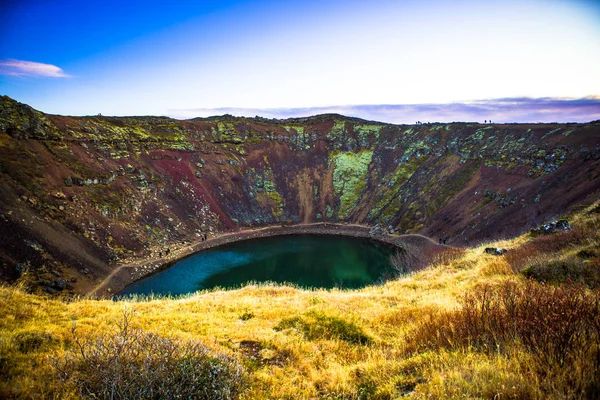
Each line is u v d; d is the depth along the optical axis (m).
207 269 74.38
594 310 6.98
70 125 94.12
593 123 95.88
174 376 6.37
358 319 12.98
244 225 117.56
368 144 165.38
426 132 149.50
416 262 57.09
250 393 6.95
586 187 65.31
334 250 95.44
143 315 11.97
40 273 54.06
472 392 5.35
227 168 135.50
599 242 15.77
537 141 100.75
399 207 123.25
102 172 86.94
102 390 5.86
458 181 113.00
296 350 9.59
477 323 8.27
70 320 10.63
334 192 145.75
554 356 5.64
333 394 7.04
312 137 170.50
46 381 6.33
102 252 68.31
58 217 67.69
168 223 93.69
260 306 14.74
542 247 18.88
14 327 9.30
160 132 127.94
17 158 72.12
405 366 7.49
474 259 22.81
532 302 8.04
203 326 11.18
